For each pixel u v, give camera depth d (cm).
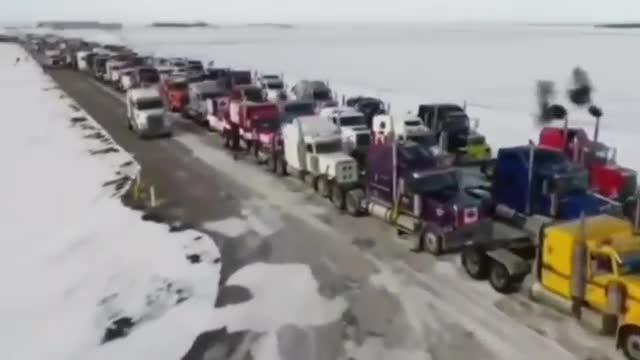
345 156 2314
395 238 1894
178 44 13962
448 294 1482
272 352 1214
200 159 3041
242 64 8231
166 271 1623
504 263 1465
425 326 1319
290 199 2336
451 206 1712
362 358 1190
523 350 1209
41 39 14325
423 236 1788
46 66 9075
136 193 2338
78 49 9631
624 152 2728
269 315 1373
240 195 2391
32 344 1248
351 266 1666
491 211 1927
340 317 1364
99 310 1400
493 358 1181
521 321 1333
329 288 1520
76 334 1290
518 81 5750
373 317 1362
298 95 4456
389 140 2470
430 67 7369
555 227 1353
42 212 2153
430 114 3173
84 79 7156
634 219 1695
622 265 1187
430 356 1194
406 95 4853
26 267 1653
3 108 4650
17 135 3581
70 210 2180
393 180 1933
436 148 2864
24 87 6191
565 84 5169
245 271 1625
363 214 2134
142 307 1416
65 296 1474
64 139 3478
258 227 2000
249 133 3080
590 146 2347
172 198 2341
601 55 8231
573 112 3972
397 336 1277
